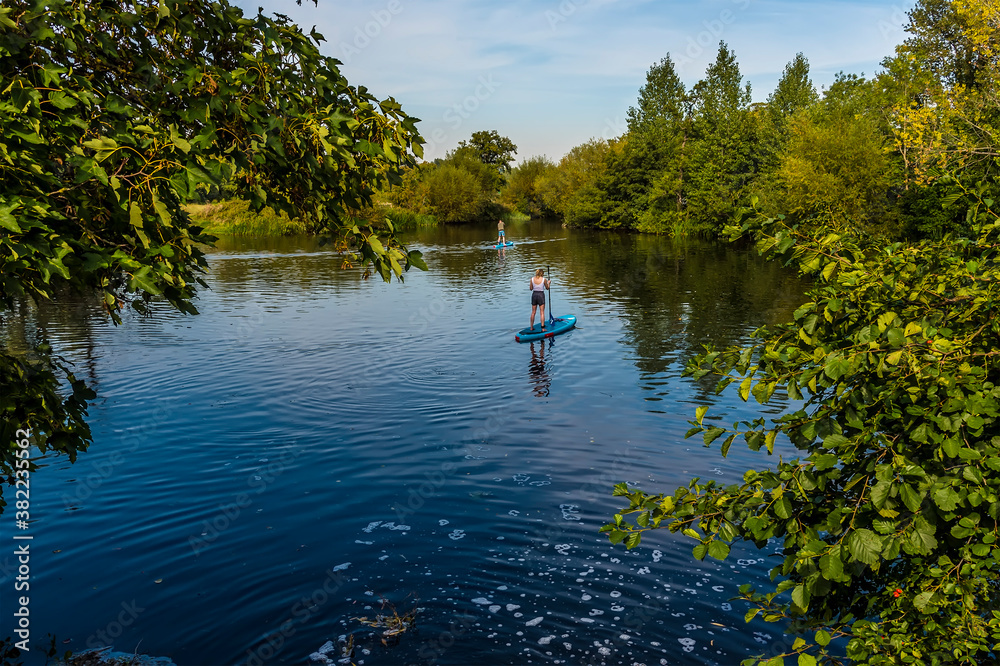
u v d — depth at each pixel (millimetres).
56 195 2898
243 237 46656
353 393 11445
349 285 25172
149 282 2791
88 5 3189
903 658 2438
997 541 2447
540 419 9992
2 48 2709
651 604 5355
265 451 8812
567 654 4766
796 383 2848
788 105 61000
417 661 4699
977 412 2402
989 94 22750
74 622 5223
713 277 25234
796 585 2668
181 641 4980
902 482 2428
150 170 2881
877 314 2879
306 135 3389
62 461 8523
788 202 31984
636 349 14266
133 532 6660
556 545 6305
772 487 2770
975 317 2812
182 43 3596
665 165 53938
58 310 19766
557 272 28375
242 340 15672
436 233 54969
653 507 3016
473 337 15883
